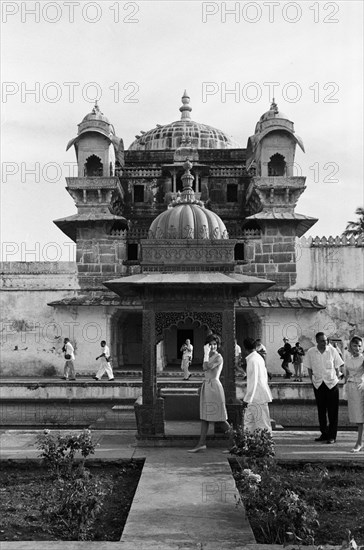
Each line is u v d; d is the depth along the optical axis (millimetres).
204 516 6137
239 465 8570
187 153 30312
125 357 30328
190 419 11672
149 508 6406
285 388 18812
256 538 5820
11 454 8977
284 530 5520
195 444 9695
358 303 26672
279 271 26750
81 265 26938
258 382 9727
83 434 8234
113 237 27062
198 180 30516
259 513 6168
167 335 31062
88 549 5117
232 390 9977
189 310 10172
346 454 9133
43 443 8242
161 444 9703
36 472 8508
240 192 31547
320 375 10445
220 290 10164
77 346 26406
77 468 7945
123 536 5531
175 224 10578
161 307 10164
